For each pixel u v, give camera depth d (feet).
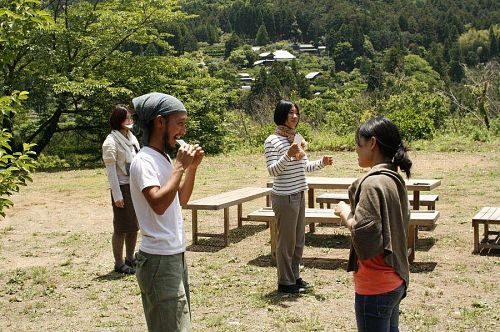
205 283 22.79
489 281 22.43
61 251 28.58
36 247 29.48
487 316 18.86
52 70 76.02
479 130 76.84
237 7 481.46
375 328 11.48
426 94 95.66
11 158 17.90
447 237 29.30
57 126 85.81
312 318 18.90
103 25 79.05
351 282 22.68
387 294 11.40
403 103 94.99
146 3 79.15
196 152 12.05
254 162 63.52
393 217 11.39
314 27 453.99
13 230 33.71
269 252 27.55
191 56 102.27
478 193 40.78
